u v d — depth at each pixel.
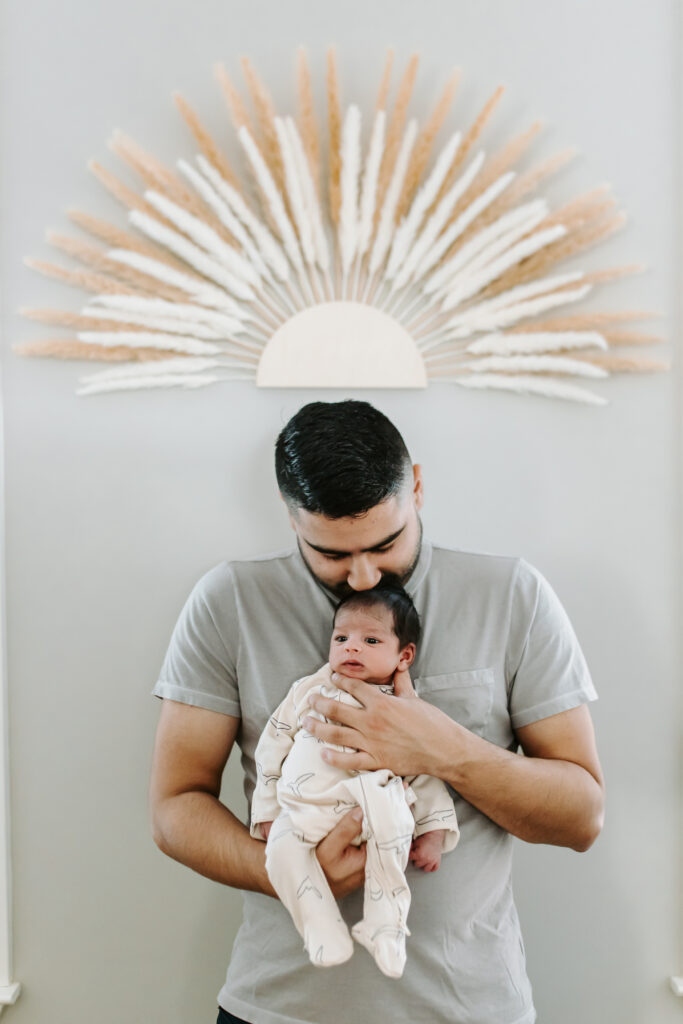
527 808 1.08
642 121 1.46
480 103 1.45
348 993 1.08
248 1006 1.12
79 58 1.43
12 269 1.43
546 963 1.42
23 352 1.41
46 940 1.42
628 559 1.45
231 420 1.43
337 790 1.03
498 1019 1.09
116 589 1.43
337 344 1.43
